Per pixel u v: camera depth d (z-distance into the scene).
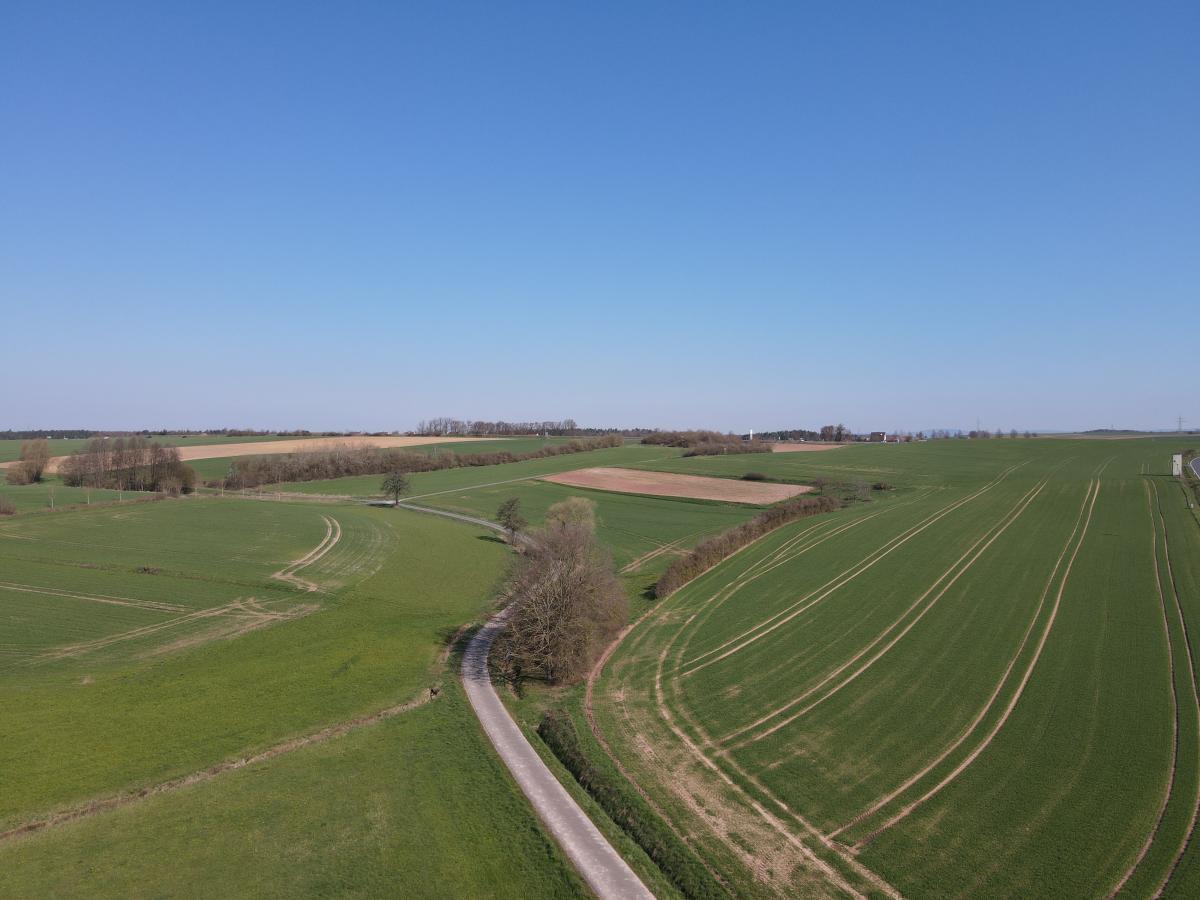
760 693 40.75
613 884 25.55
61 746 34.97
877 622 50.16
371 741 36.78
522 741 37.28
